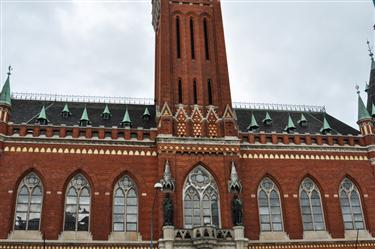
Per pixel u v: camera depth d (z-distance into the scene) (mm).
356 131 57844
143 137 49406
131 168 47750
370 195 51156
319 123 60031
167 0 57094
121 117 55500
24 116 53250
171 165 47094
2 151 45844
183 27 56312
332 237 48375
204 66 54406
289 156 51344
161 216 44844
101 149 47938
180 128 50000
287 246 46875
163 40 54281
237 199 45531
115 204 46562
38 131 47406
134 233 45375
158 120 50281
